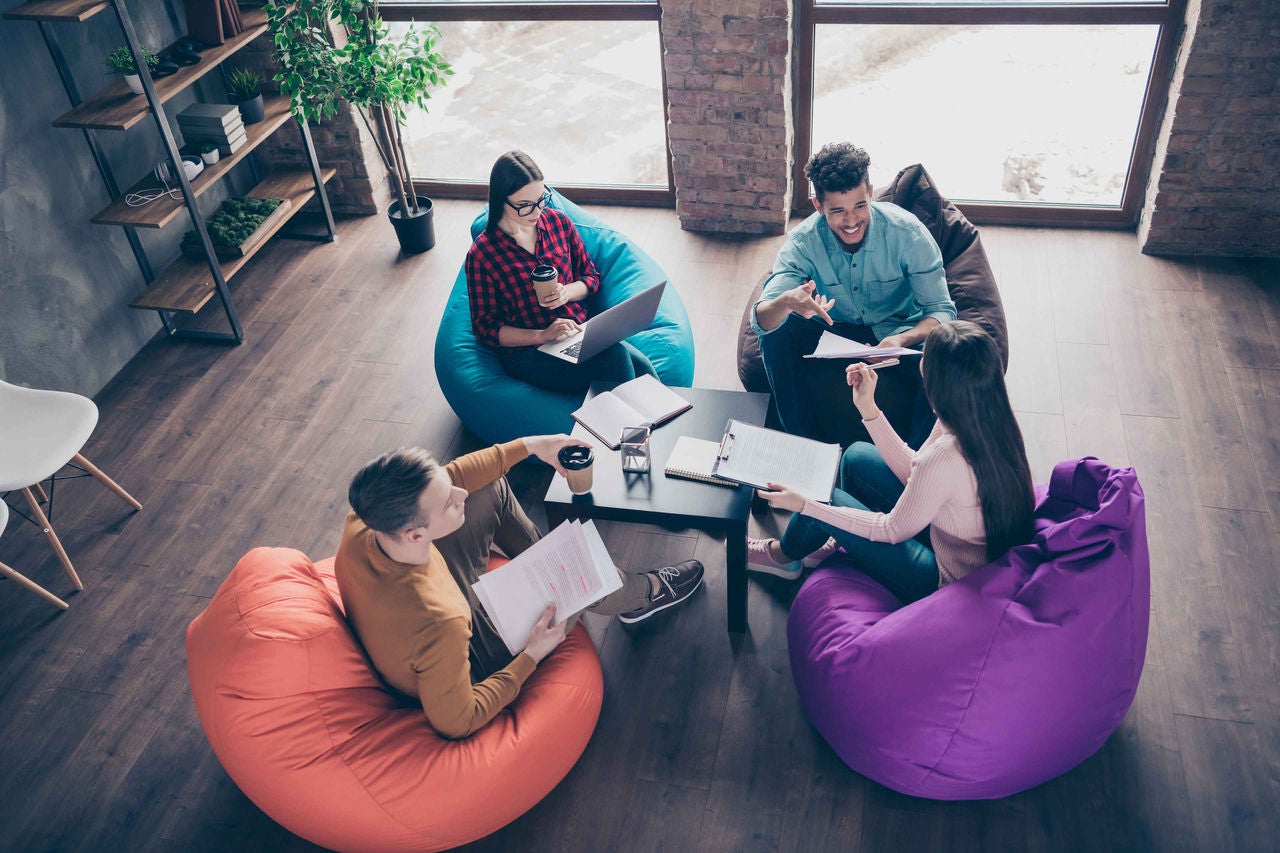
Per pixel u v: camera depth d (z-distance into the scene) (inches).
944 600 89.9
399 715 87.9
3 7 133.0
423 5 175.2
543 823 97.3
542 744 92.0
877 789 98.0
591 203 191.9
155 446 144.3
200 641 85.1
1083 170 169.3
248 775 85.5
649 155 184.9
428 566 83.5
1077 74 160.1
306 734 83.4
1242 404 136.0
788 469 101.1
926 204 142.0
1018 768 90.3
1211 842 91.7
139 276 162.1
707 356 153.9
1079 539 86.0
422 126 189.0
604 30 171.5
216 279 156.2
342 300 171.5
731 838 95.0
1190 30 145.7
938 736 88.7
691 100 167.5
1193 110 149.7
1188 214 159.8
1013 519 88.0
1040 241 171.2
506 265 128.7
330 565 105.3
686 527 99.7
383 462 77.8
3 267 138.8
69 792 102.6
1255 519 120.3
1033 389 141.6
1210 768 97.0
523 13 172.4
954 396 83.1
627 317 118.4
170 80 146.3
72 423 119.8
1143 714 101.8
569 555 92.7
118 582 124.2
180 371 158.2
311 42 166.7
